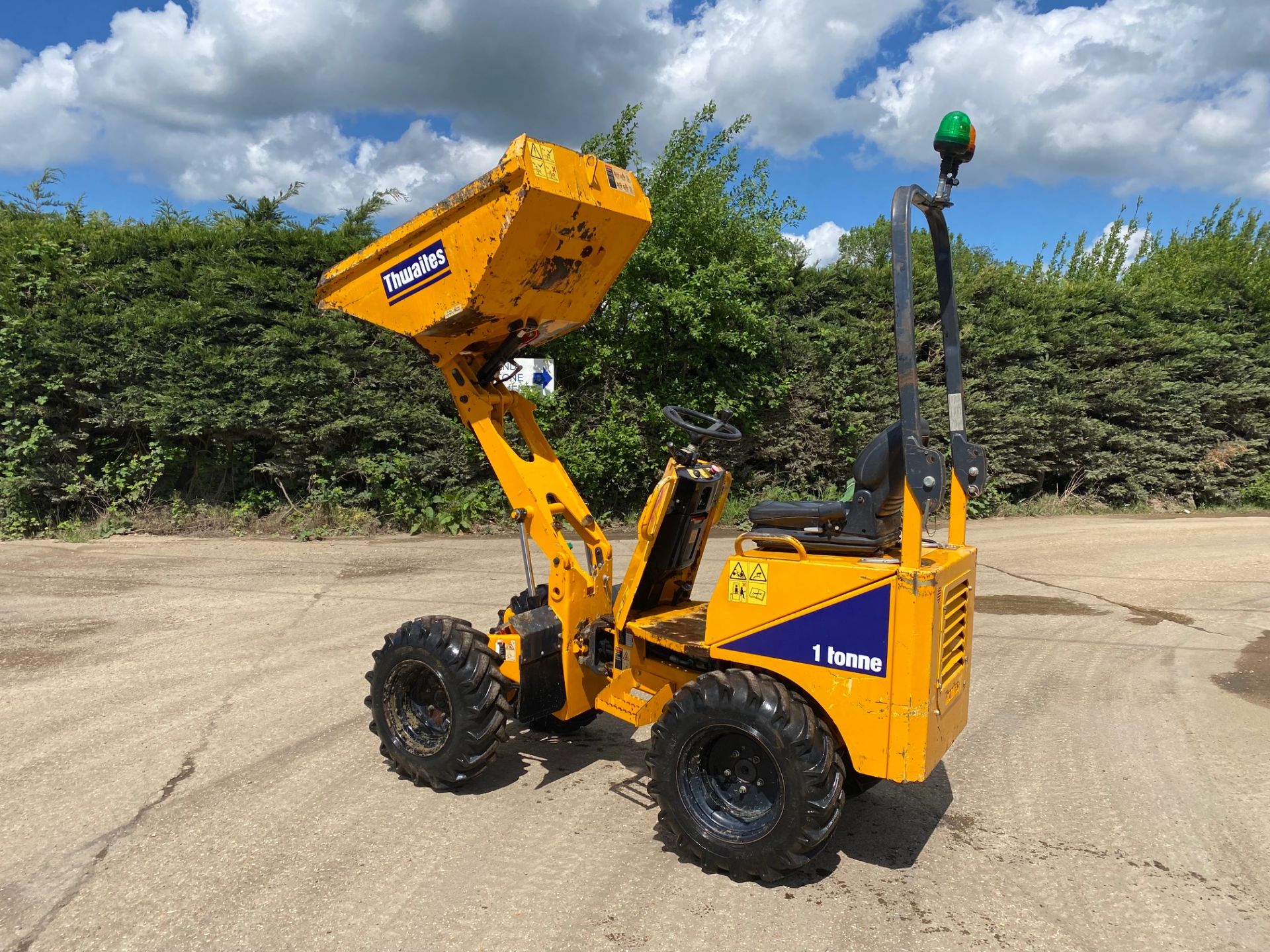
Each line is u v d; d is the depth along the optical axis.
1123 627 7.37
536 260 3.76
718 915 3.07
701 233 11.41
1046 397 14.15
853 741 3.16
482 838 3.60
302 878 3.27
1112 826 3.84
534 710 4.01
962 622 3.51
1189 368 15.75
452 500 11.31
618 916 3.05
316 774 4.20
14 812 3.76
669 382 12.14
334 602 7.48
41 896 3.12
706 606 4.44
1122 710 5.35
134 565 9.03
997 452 14.00
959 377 3.70
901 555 3.15
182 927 2.94
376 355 10.98
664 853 3.51
